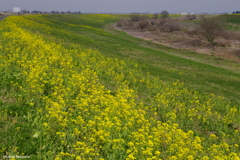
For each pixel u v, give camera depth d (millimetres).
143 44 62281
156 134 9594
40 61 15336
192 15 133875
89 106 11156
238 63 46438
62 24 65188
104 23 116750
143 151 8031
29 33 28844
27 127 8461
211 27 65562
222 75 32969
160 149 9398
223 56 51938
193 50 58188
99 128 9062
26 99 10352
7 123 8406
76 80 14062
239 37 71750
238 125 15961
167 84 22188
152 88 19500
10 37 20750
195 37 72875
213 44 62656
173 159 8320
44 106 10211
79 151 7648
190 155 8359
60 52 20953
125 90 15695
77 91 13164
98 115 10594
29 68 13820
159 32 86188
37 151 7434
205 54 53562
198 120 15391
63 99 11461
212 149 10383
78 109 10875
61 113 9758
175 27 90250
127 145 9055
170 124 12562
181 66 35625
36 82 11891
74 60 20328
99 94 13305
